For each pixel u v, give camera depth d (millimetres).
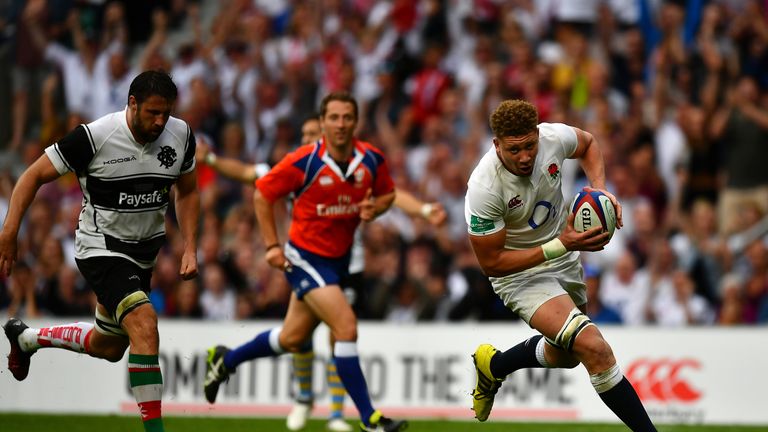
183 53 51656
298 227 25062
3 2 53094
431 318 39312
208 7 56375
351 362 23844
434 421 32219
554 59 49406
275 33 53031
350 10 52562
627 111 47938
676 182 45156
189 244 20609
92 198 19797
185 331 34531
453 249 41750
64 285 40094
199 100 49688
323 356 33969
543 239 19969
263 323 34531
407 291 39812
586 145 20031
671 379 34125
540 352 21031
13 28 52531
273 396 34094
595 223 18078
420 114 48406
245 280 40531
